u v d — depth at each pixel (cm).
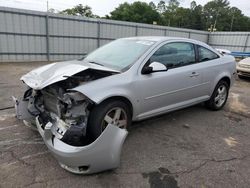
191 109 478
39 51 1384
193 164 273
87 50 1609
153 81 325
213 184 239
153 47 342
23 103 317
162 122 399
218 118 434
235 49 2406
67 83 276
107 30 1675
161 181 239
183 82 371
